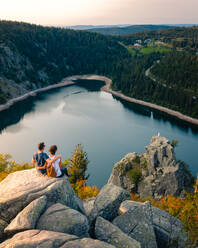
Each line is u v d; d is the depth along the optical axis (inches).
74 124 6171.3
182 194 1879.9
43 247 272.5
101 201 447.8
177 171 1918.1
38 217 342.0
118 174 2113.7
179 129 6038.4
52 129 5836.6
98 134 5585.6
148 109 7751.0
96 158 4488.2
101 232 365.1
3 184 420.2
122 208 433.1
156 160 2039.9
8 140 5201.8
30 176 432.5
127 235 356.8
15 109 7504.9
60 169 432.8
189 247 393.1
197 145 5083.7
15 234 307.9
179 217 499.8
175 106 7445.9
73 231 329.4
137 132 5782.5
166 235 414.0
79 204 430.3
